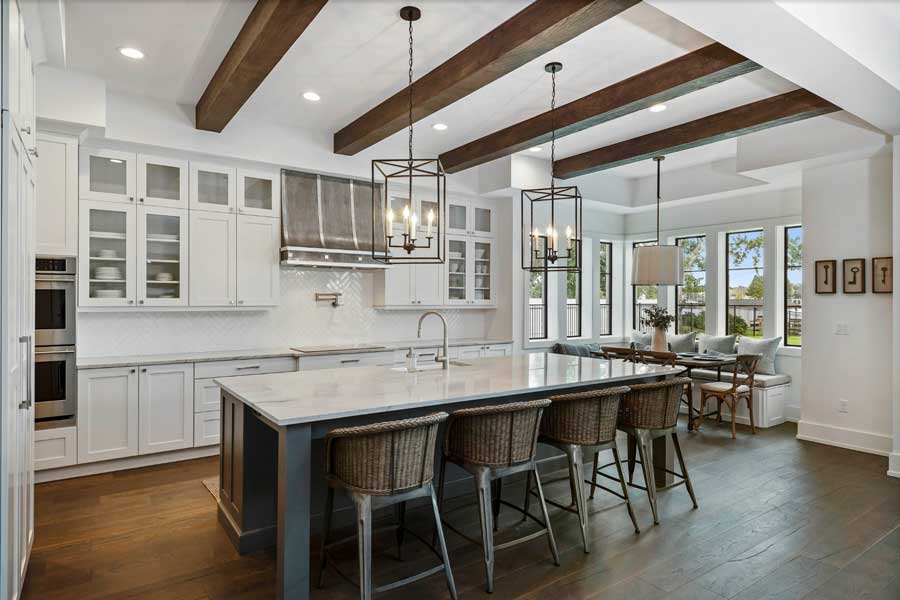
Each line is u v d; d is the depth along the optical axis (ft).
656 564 9.12
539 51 10.06
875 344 15.89
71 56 11.76
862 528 10.54
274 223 16.74
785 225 20.88
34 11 8.16
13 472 6.94
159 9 9.77
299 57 11.71
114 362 13.71
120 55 11.71
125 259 14.26
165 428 14.30
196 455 14.99
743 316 22.67
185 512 11.23
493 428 8.51
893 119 12.49
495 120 15.78
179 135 14.61
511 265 21.65
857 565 9.07
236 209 16.05
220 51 11.49
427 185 19.70
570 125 14.39
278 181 16.80
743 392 18.54
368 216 18.47
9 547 6.73
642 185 24.32
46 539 9.96
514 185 19.66
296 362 16.40
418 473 7.70
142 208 14.52
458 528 10.55
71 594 8.13
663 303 25.54
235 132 15.49
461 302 21.11
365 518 7.32
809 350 17.38
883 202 15.71
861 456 15.52
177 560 9.19
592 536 10.21
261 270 16.48
